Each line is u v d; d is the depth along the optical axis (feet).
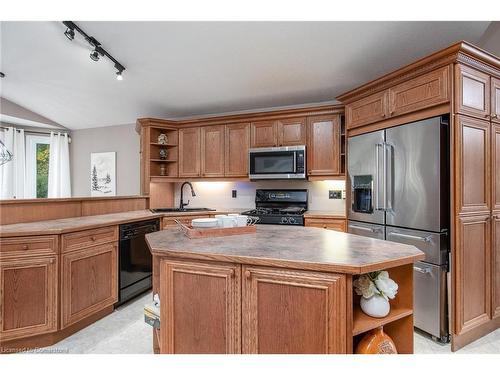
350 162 9.56
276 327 4.06
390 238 7.89
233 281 4.29
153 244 5.03
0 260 6.18
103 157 16.56
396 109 7.82
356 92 9.11
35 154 16.89
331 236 5.79
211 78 10.91
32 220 8.10
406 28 7.72
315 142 11.26
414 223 7.23
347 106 9.77
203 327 4.46
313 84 11.09
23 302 6.37
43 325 6.53
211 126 12.85
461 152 6.56
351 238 5.57
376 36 8.12
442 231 6.67
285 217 10.83
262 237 5.67
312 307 3.87
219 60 9.70
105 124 16.44
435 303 6.75
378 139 8.36
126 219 8.84
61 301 6.75
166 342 4.69
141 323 7.72
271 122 11.91
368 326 3.99
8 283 6.24
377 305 4.18
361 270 3.64
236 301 4.28
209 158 12.85
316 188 12.48
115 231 8.41
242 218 6.24
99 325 7.61
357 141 9.20
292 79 10.75
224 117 12.40
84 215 9.77
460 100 6.53
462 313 6.58
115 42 8.84
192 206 14.48
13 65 10.78
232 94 12.17
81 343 6.73
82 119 15.81
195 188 14.47
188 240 5.37
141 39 8.69
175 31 8.32
